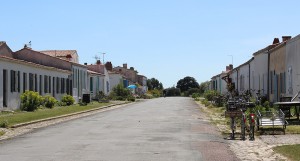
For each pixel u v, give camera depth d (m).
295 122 21.28
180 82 137.38
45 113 30.95
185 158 12.04
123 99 67.31
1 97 32.12
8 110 32.50
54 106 40.38
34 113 30.86
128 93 69.75
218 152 13.16
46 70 43.19
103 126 21.86
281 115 18.55
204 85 118.00
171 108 41.09
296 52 27.08
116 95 68.44
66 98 45.59
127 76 112.50
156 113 32.84
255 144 14.95
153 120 25.53
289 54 28.88
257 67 40.22
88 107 41.16
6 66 33.09
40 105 37.28
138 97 88.06
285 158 12.02
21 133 19.41
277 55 32.81
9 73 33.66
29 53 49.62
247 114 20.66
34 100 34.69
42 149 13.91
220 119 26.11
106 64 93.06
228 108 19.92
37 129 21.05
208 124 22.69
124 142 15.38
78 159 11.92
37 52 49.78
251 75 44.00
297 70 26.84
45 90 42.88
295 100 25.61
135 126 21.66
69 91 51.75
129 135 17.58
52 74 45.28
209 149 13.75
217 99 41.31
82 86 58.25
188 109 38.97
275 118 18.64
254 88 41.81
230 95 35.09
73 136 17.50
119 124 22.94
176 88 129.00
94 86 66.69
